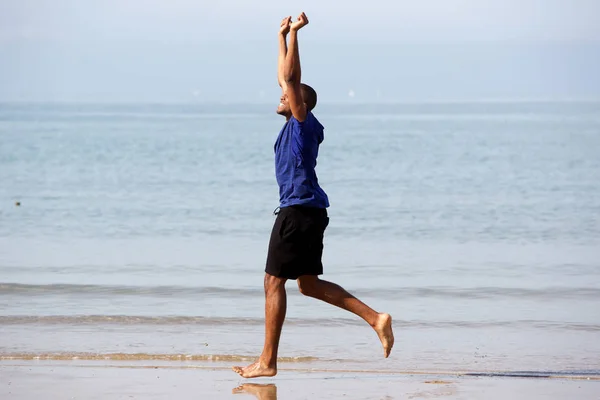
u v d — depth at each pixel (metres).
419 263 22.42
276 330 11.12
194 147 72.81
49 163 56.00
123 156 62.19
